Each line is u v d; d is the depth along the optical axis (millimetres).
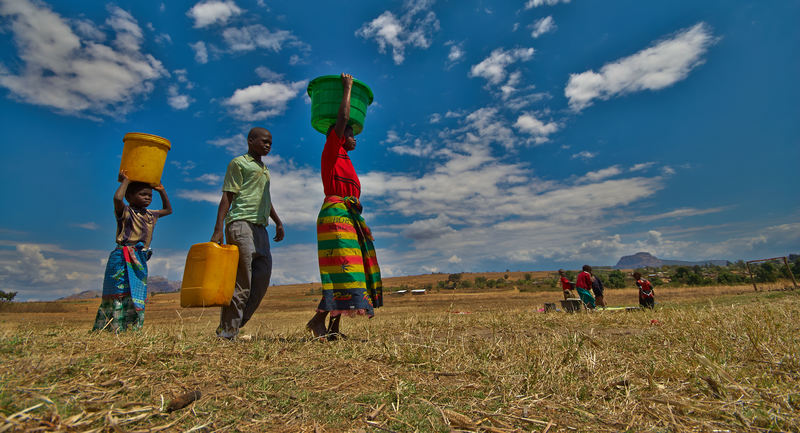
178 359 3035
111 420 1835
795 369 2951
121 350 3062
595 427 2074
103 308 4762
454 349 3559
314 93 5020
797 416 2113
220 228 4461
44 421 1763
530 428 2049
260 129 4852
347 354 3445
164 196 5387
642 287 14148
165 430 1905
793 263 37094
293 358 3316
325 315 4672
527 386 2613
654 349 3807
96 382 2404
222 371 2852
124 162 4969
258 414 2178
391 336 4707
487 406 2320
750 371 2951
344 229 4633
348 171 4922
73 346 3076
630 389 2596
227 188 4559
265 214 4801
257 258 4758
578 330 5434
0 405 1847
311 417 2148
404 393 2500
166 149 5215
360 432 1979
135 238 4984
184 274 4203
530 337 4918
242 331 5988
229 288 4199
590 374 2930
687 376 2867
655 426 2100
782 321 4965
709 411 2240
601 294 15578
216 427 1995
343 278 4512
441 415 2180
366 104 5113
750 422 2092
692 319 5414
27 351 2824
